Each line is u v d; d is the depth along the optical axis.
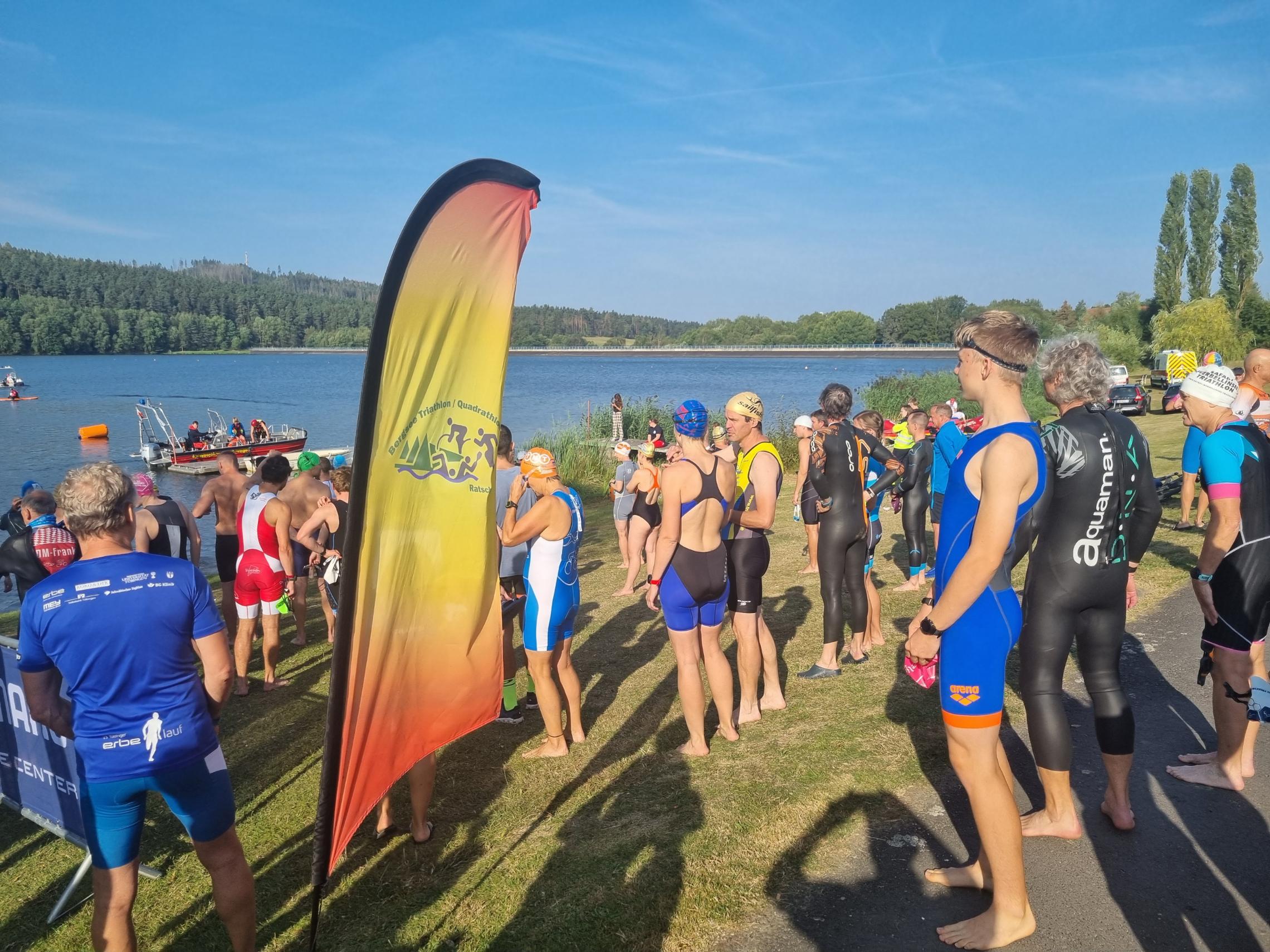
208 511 7.41
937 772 4.08
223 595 7.56
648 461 8.59
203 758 2.80
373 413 2.94
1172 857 3.22
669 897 3.24
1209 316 58.22
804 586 8.50
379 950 3.09
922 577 7.94
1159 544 8.90
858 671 5.73
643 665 6.35
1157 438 21.77
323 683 6.30
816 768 4.23
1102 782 3.87
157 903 3.56
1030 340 2.63
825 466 5.58
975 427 13.88
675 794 4.10
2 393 78.62
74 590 2.64
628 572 8.75
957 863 3.31
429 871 3.63
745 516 4.83
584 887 3.37
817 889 3.22
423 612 3.36
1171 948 2.72
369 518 3.00
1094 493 3.11
